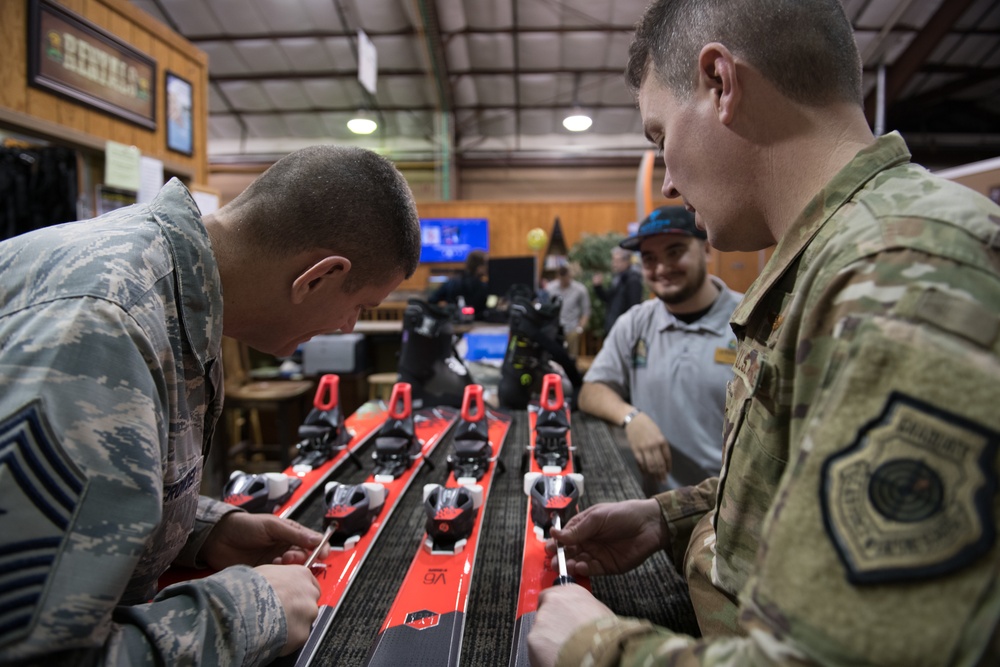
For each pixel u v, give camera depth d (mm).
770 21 556
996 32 7988
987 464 352
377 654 768
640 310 2070
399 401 1585
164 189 733
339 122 10555
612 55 8430
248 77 9008
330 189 725
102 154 2535
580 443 1796
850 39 579
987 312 388
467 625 847
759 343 617
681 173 658
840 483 390
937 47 8383
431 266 9180
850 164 541
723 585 645
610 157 11070
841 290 456
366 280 792
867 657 354
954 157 10516
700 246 1782
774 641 389
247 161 11258
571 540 948
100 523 509
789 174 585
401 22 7594
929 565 351
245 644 626
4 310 562
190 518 801
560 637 572
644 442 1727
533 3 7254
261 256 731
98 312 550
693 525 981
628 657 482
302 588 760
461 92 9578
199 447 772
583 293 5762
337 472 1506
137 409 553
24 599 471
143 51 2746
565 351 2398
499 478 1517
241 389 3531
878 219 468
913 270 415
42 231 647
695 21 606
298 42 8086
